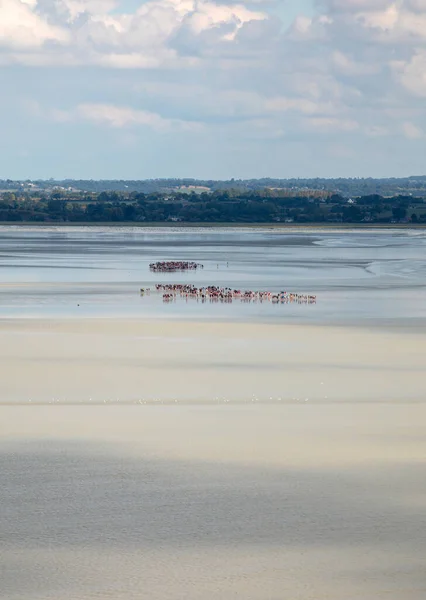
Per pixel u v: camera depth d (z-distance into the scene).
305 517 82.06
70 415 117.56
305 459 98.25
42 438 106.31
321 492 88.19
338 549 75.56
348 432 109.00
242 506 84.56
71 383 136.88
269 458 98.56
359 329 197.62
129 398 127.19
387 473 93.62
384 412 119.62
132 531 79.00
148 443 104.19
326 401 126.00
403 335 188.50
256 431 109.50
